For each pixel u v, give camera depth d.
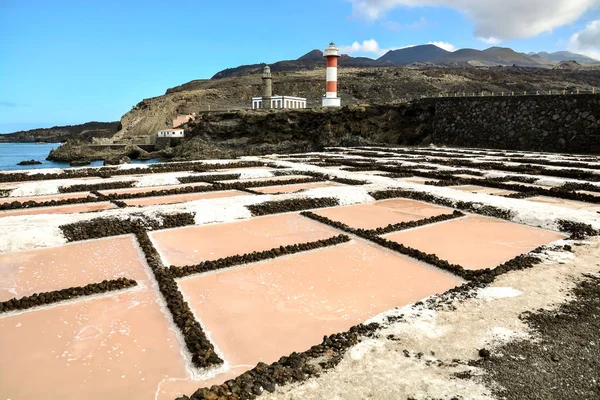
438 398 4.41
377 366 5.02
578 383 4.74
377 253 10.09
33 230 10.51
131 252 10.00
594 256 9.19
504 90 89.31
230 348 5.87
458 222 13.02
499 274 8.20
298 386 4.67
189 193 17.42
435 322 6.14
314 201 15.20
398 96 96.12
